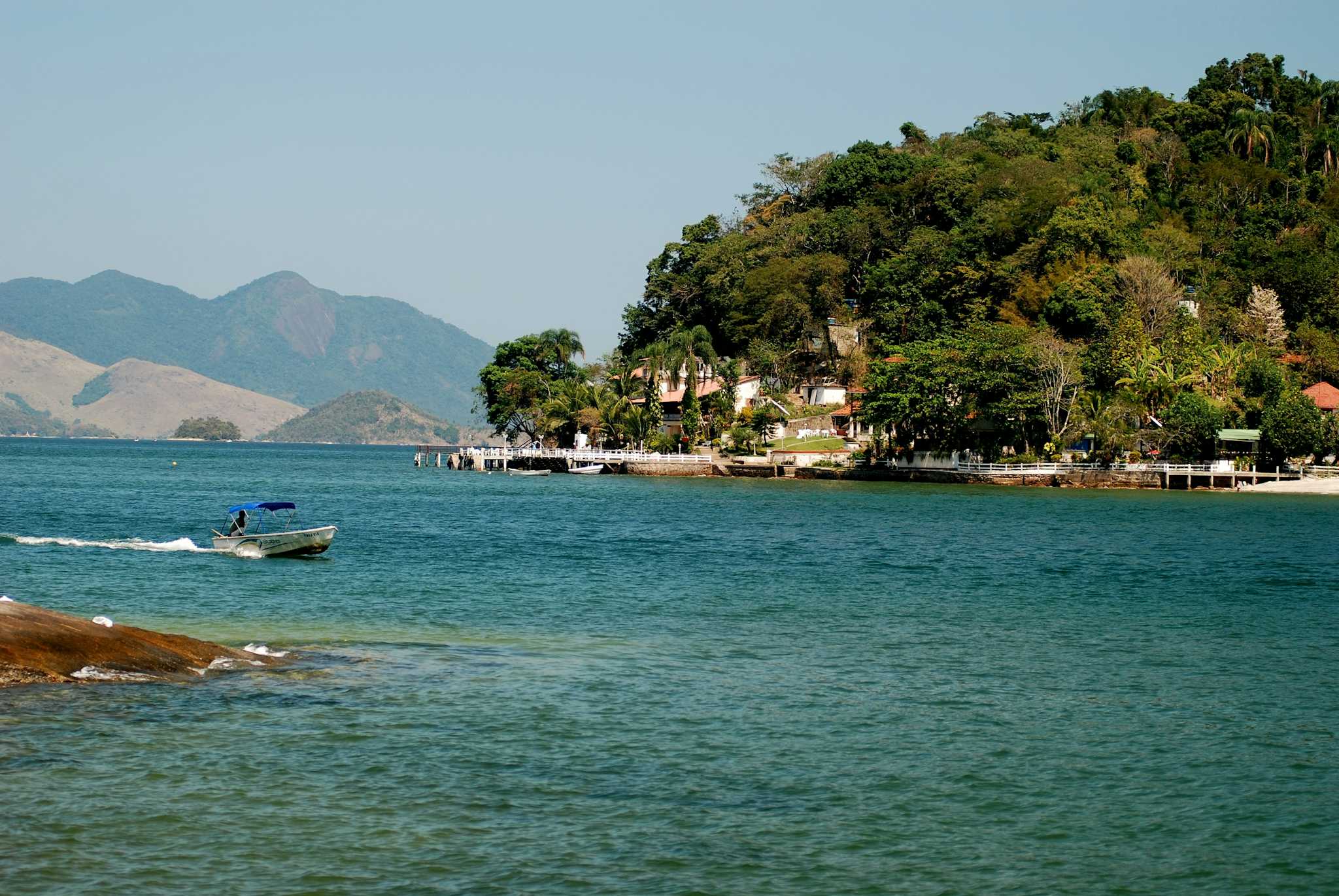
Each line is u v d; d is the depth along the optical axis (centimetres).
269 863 2202
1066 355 14388
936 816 2516
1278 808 2592
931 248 18938
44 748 2706
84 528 8144
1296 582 6047
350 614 4612
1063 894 2180
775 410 17250
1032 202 18450
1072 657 4025
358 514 9950
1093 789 2686
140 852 2225
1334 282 17900
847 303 19700
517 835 2350
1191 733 3119
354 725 2989
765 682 3572
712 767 2772
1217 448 14175
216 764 2672
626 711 3200
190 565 6000
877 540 8000
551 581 5672
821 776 2731
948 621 4725
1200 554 7338
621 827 2403
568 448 18450
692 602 5100
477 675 3550
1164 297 15638
